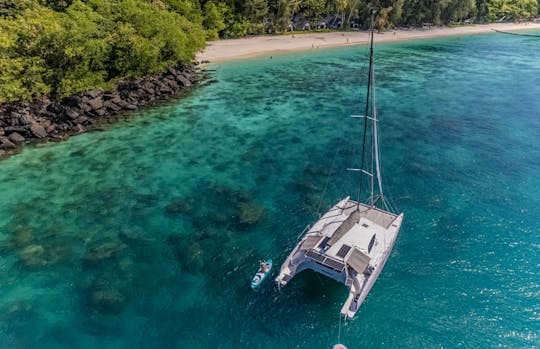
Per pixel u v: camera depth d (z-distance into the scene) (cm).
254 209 3594
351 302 2478
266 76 8194
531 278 2748
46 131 5144
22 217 3484
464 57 10506
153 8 7681
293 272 2702
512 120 5634
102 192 3894
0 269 2869
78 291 2695
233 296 2661
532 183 3906
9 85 4978
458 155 4541
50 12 6619
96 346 2316
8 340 2336
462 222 3331
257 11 11588
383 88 7419
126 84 6438
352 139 5075
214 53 9850
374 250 2772
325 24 13912
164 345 2327
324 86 7525
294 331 2411
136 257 3012
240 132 5334
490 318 2464
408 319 2464
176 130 5394
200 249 3094
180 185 4031
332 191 3881
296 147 4869
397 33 14212
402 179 4038
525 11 18300
